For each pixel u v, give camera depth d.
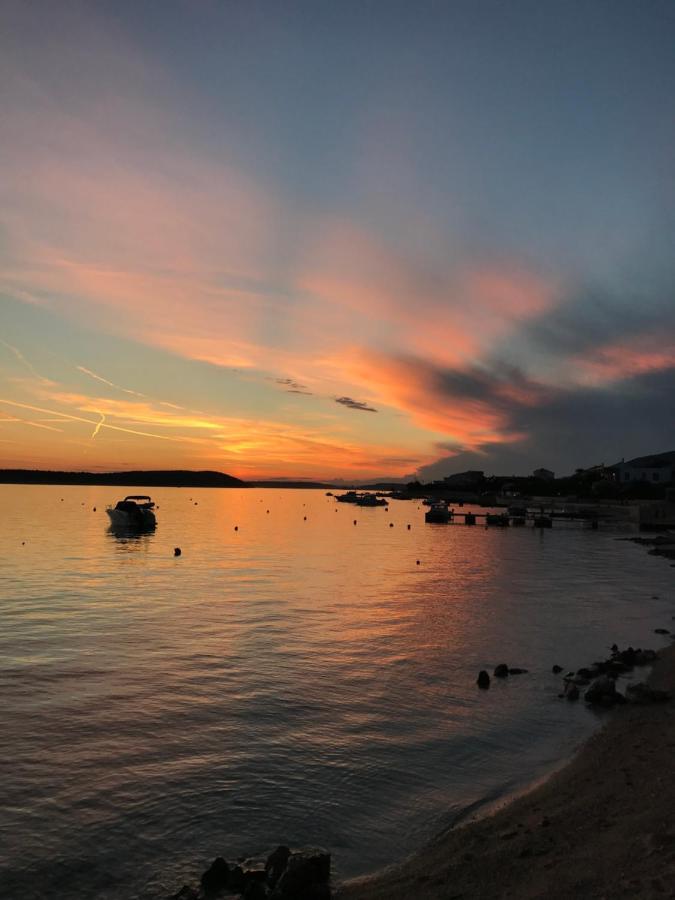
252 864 8.70
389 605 28.86
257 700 15.41
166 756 12.13
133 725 13.67
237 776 11.35
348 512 155.88
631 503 113.62
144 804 10.30
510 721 14.30
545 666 18.97
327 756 12.28
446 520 109.75
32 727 13.47
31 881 8.26
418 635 22.64
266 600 29.75
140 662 18.58
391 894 7.71
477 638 22.34
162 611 26.59
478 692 16.36
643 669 18.67
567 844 8.36
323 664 18.67
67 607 27.41
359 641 21.58
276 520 113.31
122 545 58.16
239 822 9.80
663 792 9.66
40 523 86.06
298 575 39.59
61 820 9.77
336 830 9.60
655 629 24.70
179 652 19.77
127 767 11.64
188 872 8.53
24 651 19.77
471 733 13.57
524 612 27.58
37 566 42.09
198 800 10.46
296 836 9.44
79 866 8.62
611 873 7.18
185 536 71.25
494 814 9.97
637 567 46.50
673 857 7.22
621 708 15.11
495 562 49.06
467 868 8.12
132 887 8.19
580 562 49.56
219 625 23.89
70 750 12.33
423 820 9.91
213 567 43.03
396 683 16.97
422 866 8.45
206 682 16.78
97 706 14.82
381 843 9.23
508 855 8.33
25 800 10.35
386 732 13.57
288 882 7.68
